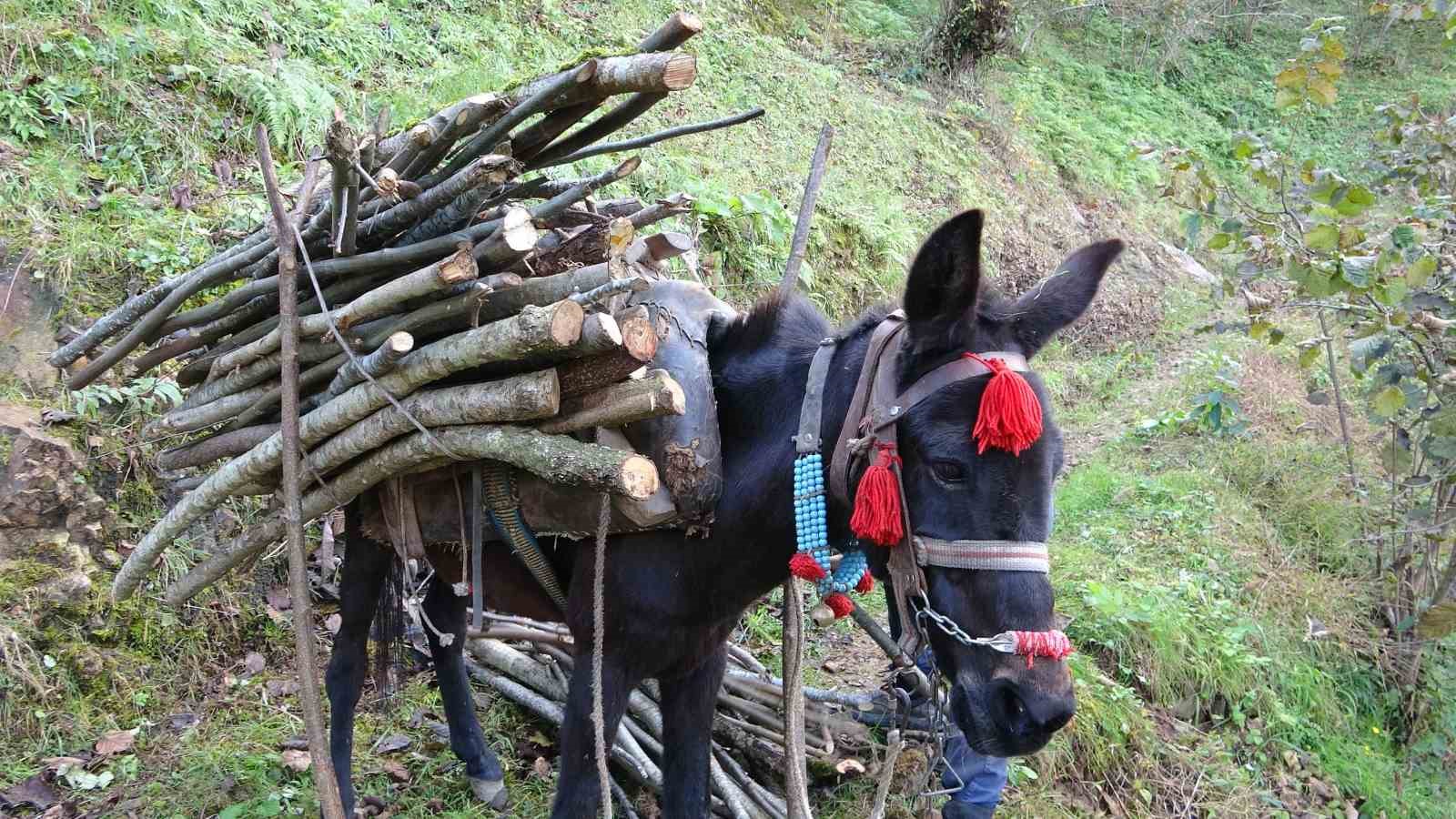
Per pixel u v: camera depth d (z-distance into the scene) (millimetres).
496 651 4219
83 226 4582
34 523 3904
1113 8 15578
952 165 10000
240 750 3709
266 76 5555
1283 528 6359
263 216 4996
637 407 2395
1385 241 4598
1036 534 2326
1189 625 5047
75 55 5137
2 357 4188
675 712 3047
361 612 3463
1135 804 4211
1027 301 2527
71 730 3672
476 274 2408
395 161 2697
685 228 6207
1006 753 2354
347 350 2596
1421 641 5574
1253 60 16391
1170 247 11742
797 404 2662
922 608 2475
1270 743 4816
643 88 2258
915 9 12953
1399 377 5055
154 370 4410
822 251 7395
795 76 9719
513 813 3625
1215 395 6895
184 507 3107
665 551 2693
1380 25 16875
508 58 7352
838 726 3906
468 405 2488
